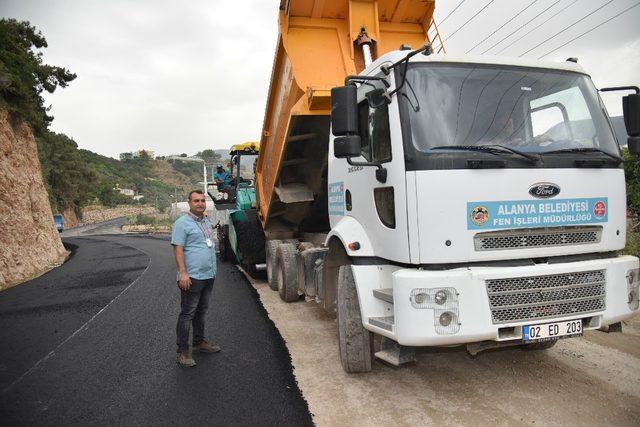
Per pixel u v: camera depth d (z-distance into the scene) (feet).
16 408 13.43
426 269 11.49
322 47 19.30
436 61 12.73
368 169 13.69
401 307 11.13
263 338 18.93
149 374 15.58
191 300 16.30
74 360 17.33
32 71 61.16
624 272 12.21
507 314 11.28
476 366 14.94
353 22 19.01
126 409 13.05
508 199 11.53
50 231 61.93
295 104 19.22
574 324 11.67
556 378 13.65
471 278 11.03
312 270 19.11
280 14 19.19
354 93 11.91
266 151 25.41
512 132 12.34
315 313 22.54
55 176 167.84
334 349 17.30
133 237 98.63
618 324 12.60
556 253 11.90
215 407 12.94
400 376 14.48
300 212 25.21
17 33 65.87
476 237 11.39
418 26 20.33
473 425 11.31
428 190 11.27
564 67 13.71
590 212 12.23
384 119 12.62
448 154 11.43
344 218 15.64
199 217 16.63
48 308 26.86
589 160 12.17
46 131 73.20
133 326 21.66
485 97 12.52
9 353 18.57
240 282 32.07
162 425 12.06
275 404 12.96
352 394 13.37
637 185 28.07
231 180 42.57
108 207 268.62
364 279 13.42
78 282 36.40
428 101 12.14
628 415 11.37
